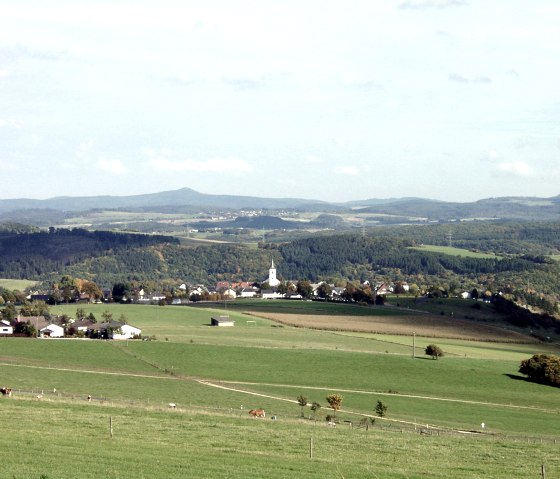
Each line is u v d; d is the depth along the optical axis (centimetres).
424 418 12312
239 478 6481
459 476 7075
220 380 15350
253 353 18725
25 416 9088
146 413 9931
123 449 7419
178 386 14238
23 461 6669
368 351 19900
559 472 7469
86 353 17938
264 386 14888
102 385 13800
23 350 17988
